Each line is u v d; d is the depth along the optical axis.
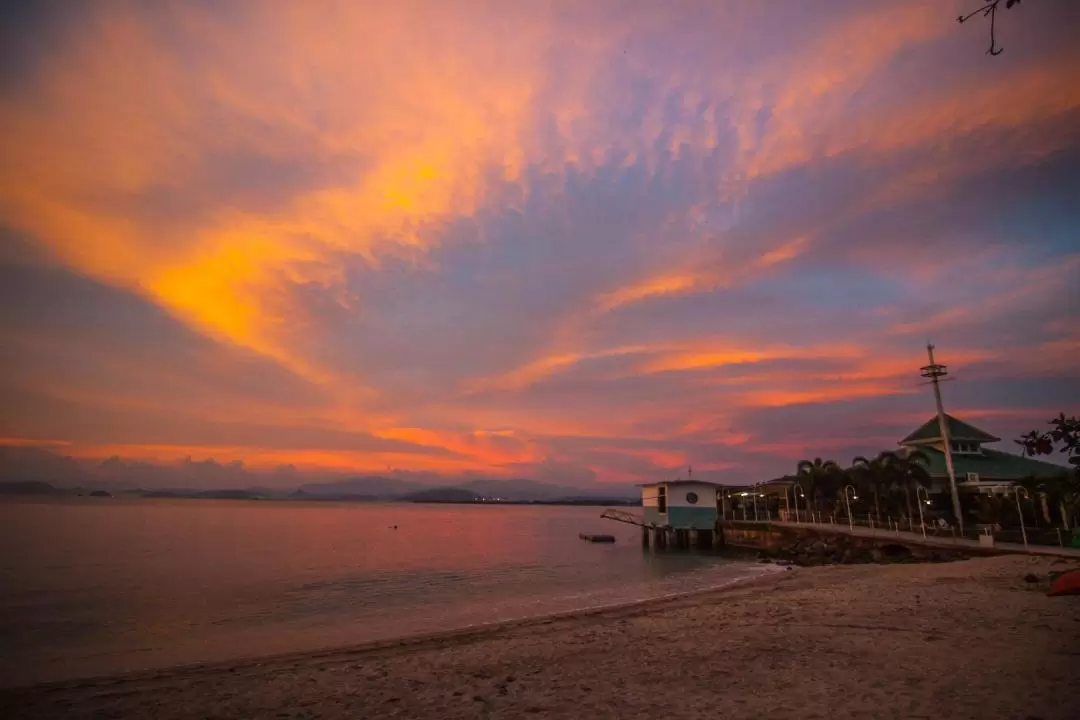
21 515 113.94
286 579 36.94
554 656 13.53
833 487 61.12
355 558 51.25
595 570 43.84
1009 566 26.70
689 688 10.02
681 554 59.81
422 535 89.19
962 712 7.71
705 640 14.15
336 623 23.09
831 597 20.56
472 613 24.89
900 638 12.70
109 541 62.84
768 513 71.38
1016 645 11.28
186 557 48.84
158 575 37.62
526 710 9.38
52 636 21.00
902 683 9.26
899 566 33.47
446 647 15.77
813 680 9.88
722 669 11.18
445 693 10.74
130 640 20.23
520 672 12.12
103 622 23.47
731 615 17.91
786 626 15.26
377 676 12.39
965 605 16.53
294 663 14.41
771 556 53.09
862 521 58.00
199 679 12.84
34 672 15.92
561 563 49.59
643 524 69.94
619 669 11.79
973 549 35.34
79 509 159.62
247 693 11.51
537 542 79.12
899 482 50.72
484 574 40.78
